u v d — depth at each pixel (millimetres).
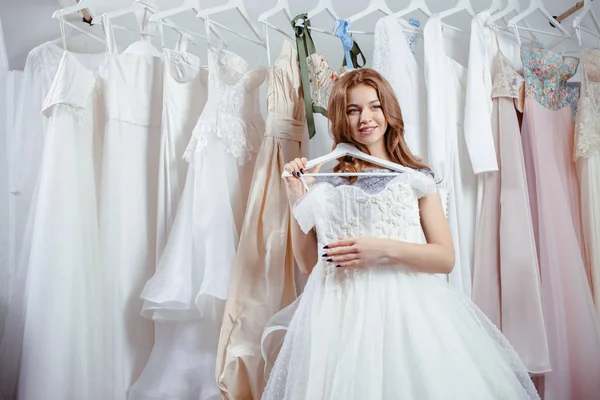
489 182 1967
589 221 2021
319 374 1214
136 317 1828
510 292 1820
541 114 2031
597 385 1770
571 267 1873
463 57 2156
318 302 1361
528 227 1864
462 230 1910
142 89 1962
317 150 1929
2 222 2027
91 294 1784
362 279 1350
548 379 1759
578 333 1818
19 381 1615
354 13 2592
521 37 2451
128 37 2543
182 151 1935
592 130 2047
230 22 2551
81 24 2432
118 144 1876
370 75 1524
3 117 2096
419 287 1353
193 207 1752
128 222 1860
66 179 1779
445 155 1868
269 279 1697
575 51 2414
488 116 1929
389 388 1151
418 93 1952
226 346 1644
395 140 1530
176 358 1703
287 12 1979
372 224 1412
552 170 1967
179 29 2141
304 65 1857
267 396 1332
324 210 1452
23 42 2434
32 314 1646
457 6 2051
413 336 1219
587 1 2256
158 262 1784
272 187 1772
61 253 1712
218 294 1657
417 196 1466
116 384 1726
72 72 1842
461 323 1316
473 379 1160
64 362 1636
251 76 1897
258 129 1976
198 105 2002
